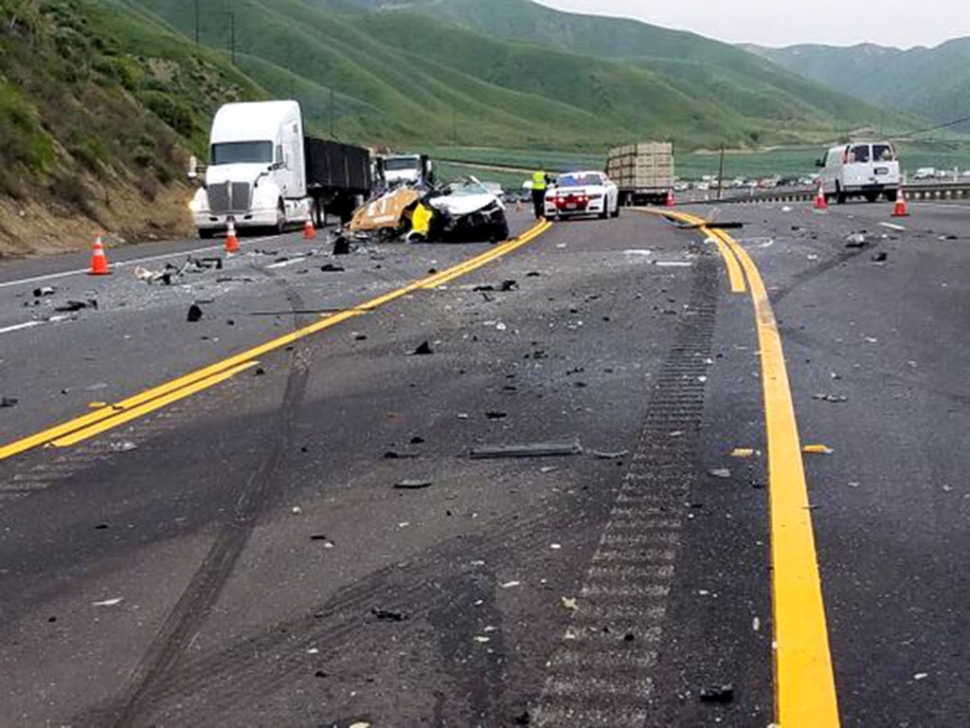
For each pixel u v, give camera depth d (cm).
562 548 502
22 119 3406
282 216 3500
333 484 617
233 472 649
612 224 3116
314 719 360
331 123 17775
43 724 364
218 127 3534
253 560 505
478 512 558
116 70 4984
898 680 370
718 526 521
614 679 378
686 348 991
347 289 1594
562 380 874
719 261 1780
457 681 382
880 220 2775
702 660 389
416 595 457
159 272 2002
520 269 1789
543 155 19925
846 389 800
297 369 966
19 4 4356
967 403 745
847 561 473
